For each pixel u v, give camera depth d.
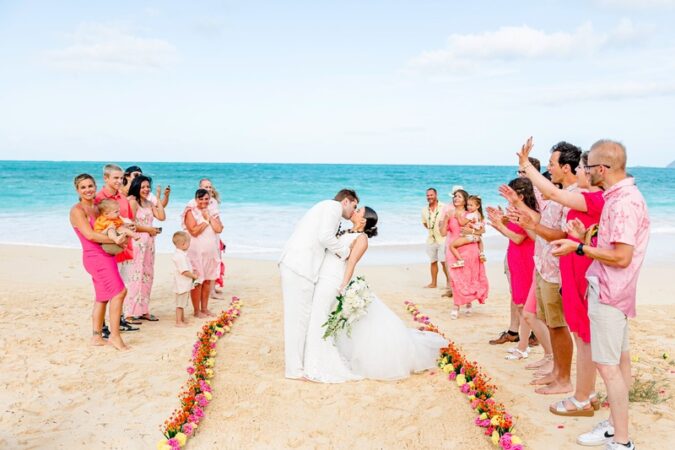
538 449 4.21
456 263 8.33
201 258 8.22
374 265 13.62
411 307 8.91
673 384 5.58
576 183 4.93
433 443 4.39
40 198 28.91
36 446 4.35
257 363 6.30
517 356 6.45
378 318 5.87
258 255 14.95
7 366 6.13
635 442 4.26
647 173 89.81
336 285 5.77
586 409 4.75
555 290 5.09
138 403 5.17
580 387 4.74
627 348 4.18
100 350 6.70
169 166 92.94
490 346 6.98
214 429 4.64
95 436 4.52
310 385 5.57
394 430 4.62
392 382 5.66
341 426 4.70
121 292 6.75
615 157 3.83
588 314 4.05
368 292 5.68
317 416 4.88
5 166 82.88
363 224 5.98
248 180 47.50
